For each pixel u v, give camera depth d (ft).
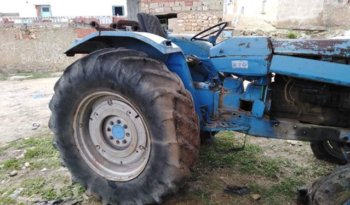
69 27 30.83
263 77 7.89
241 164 10.35
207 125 8.48
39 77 28.55
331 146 9.99
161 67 7.41
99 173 8.25
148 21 9.19
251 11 41.19
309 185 8.54
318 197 6.61
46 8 63.77
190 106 7.37
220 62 8.20
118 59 7.38
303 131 7.70
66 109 8.20
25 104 19.06
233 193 8.82
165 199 7.50
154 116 6.98
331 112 7.80
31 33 30.17
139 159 7.91
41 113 17.03
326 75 7.21
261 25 33.71
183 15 26.13
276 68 7.53
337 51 7.22
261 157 10.84
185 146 7.12
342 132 7.46
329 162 10.30
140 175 7.58
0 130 14.43
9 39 29.89
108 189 8.07
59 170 10.30
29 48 30.50
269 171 9.90
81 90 7.88
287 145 11.78
